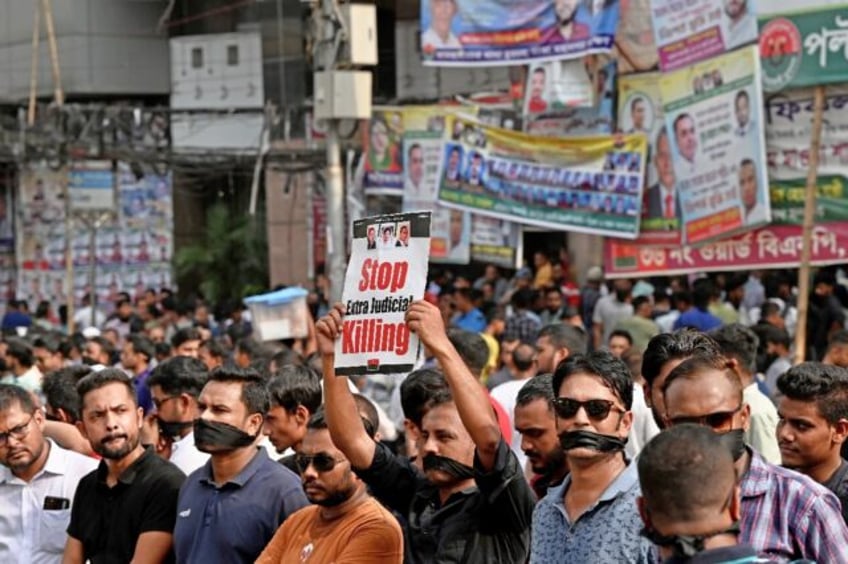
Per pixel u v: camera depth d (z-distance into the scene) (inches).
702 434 209.9
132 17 1790.1
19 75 1807.3
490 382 666.2
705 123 845.2
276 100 1716.3
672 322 860.6
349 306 320.2
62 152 1393.9
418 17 1524.4
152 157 1406.3
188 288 1684.3
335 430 331.9
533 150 938.1
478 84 1346.0
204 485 378.6
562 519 285.6
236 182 1704.0
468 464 319.6
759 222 822.5
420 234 311.3
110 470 403.5
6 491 434.6
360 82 842.2
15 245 1715.1
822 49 791.7
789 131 817.5
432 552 326.3
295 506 370.0
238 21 1743.4
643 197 892.0
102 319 1587.1
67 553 409.7
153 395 456.4
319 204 1536.7
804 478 280.4
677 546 206.4
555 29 913.5
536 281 1122.7
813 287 932.6
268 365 581.9
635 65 890.7
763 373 665.0
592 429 281.4
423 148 994.1
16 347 744.3
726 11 826.2
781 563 238.2
